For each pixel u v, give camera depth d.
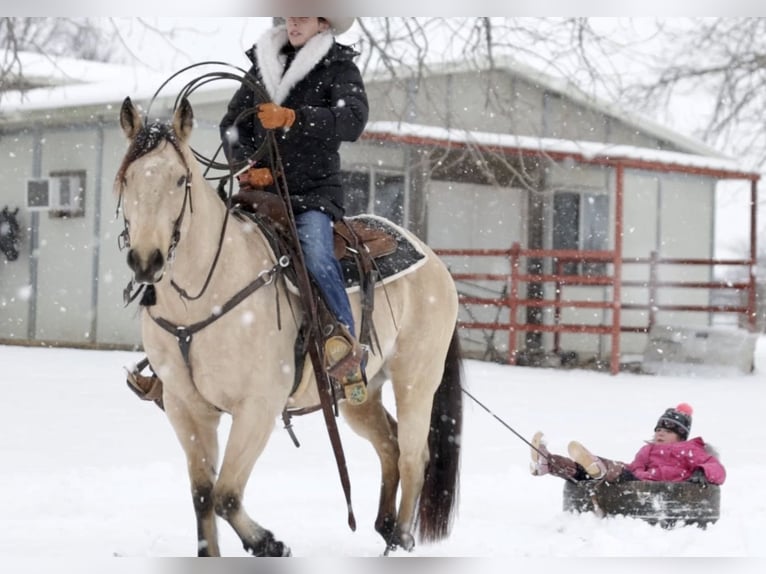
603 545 6.88
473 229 22.44
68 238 21.08
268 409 5.98
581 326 19.59
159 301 5.82
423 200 21.27
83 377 15.62
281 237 6.36
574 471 7.73
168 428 11.59
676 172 22.17
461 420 7.50
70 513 7.80
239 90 6.93
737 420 13.52
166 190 5.43
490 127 21.22
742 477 9.72
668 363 20.38
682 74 21.66
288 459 10.15
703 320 24.94
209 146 19.33
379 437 7.39
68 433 11.09
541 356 20.72
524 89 21.52
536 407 13.95
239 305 5.89
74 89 21.08
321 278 6.38
